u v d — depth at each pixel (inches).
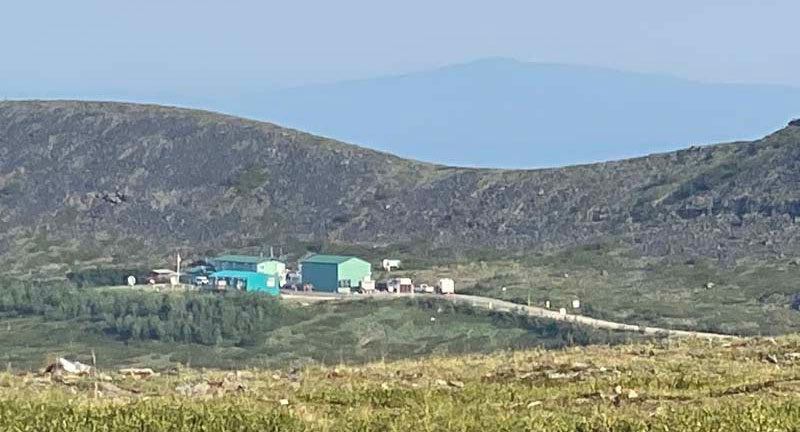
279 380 1216.8
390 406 1040.8
